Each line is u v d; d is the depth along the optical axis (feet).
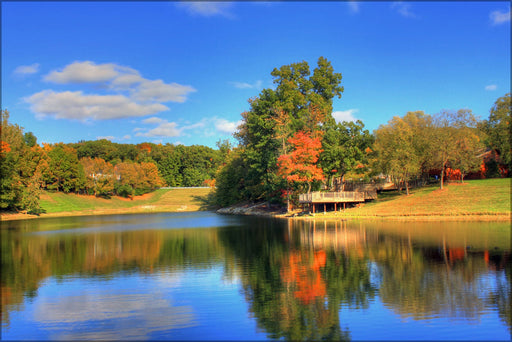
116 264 85.46
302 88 267.80
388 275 68.95
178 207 367.25
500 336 43.27
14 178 252.01
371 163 209.77
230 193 304.30
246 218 222.07
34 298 60.59
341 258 84.99
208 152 561.02
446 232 115.44
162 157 515.09
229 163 311.88
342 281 66.03
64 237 137.90
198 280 69.72
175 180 523.29
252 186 261.03
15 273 77.92
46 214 287.69
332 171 205.46
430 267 73.61
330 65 276.82
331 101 277.23
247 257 90.74
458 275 67.41
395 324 47.06
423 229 124.06
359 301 55.52
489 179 208.74
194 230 156.56
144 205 377.30
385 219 157.89
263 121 236.22
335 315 50.52
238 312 52.65
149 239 128.06
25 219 248.93
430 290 59.47
